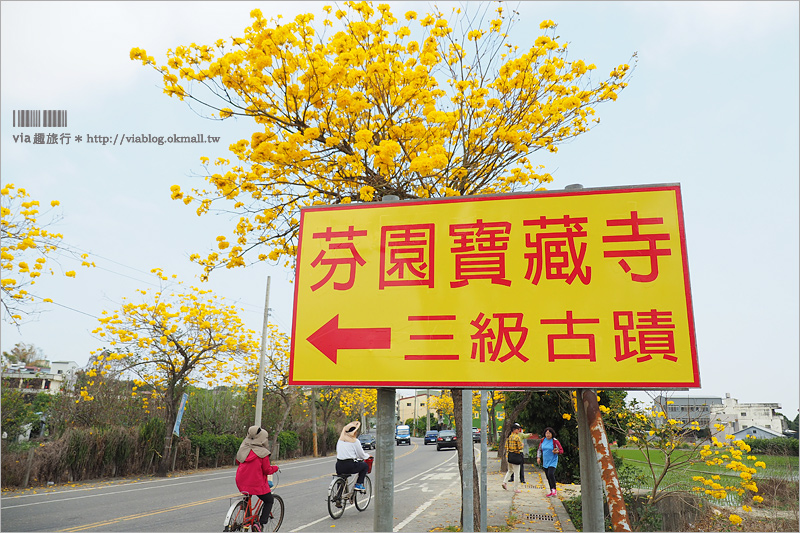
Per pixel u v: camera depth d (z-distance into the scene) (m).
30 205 10.88
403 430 47.78
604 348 3.90
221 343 17.95
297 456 30.69
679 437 7.52
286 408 28.05
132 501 11.02
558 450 10.62
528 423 14.70
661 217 4.07
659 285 3.94
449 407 55.53
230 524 6.39
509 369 4.00
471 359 4.09
